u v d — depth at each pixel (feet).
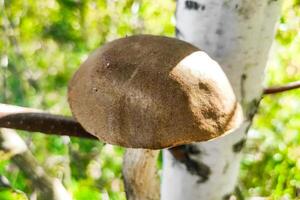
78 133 1.09
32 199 1.76
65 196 1.69
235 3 1.06
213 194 1.22
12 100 2.94
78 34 3.45
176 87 0.98
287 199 2.84
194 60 1.01
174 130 0.97
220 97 1.00
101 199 2.24
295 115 3.05
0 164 2.32
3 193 1.73
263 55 1.12
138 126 0.98
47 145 2.92
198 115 0.97
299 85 1.23
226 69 1.11
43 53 3.57
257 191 2.90
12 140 1.54
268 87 1.23
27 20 3.50
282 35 3.10
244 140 1.20
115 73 1.00
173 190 1.24
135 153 1.37
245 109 1.16
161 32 3.35
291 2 3.11
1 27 3.20
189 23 1.11
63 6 3.40
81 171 2.82
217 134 0.98
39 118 1.08
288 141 3.00
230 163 1.20
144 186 1.42
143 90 0.98
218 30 1.09
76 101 1.04
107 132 1.00
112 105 0.99
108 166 2.94
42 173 1.66
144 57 1.00
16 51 3.03
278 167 2.89
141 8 3.35
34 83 3.09
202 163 1.18
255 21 1.07
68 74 3.49
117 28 3.40
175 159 1.20
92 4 3.41
